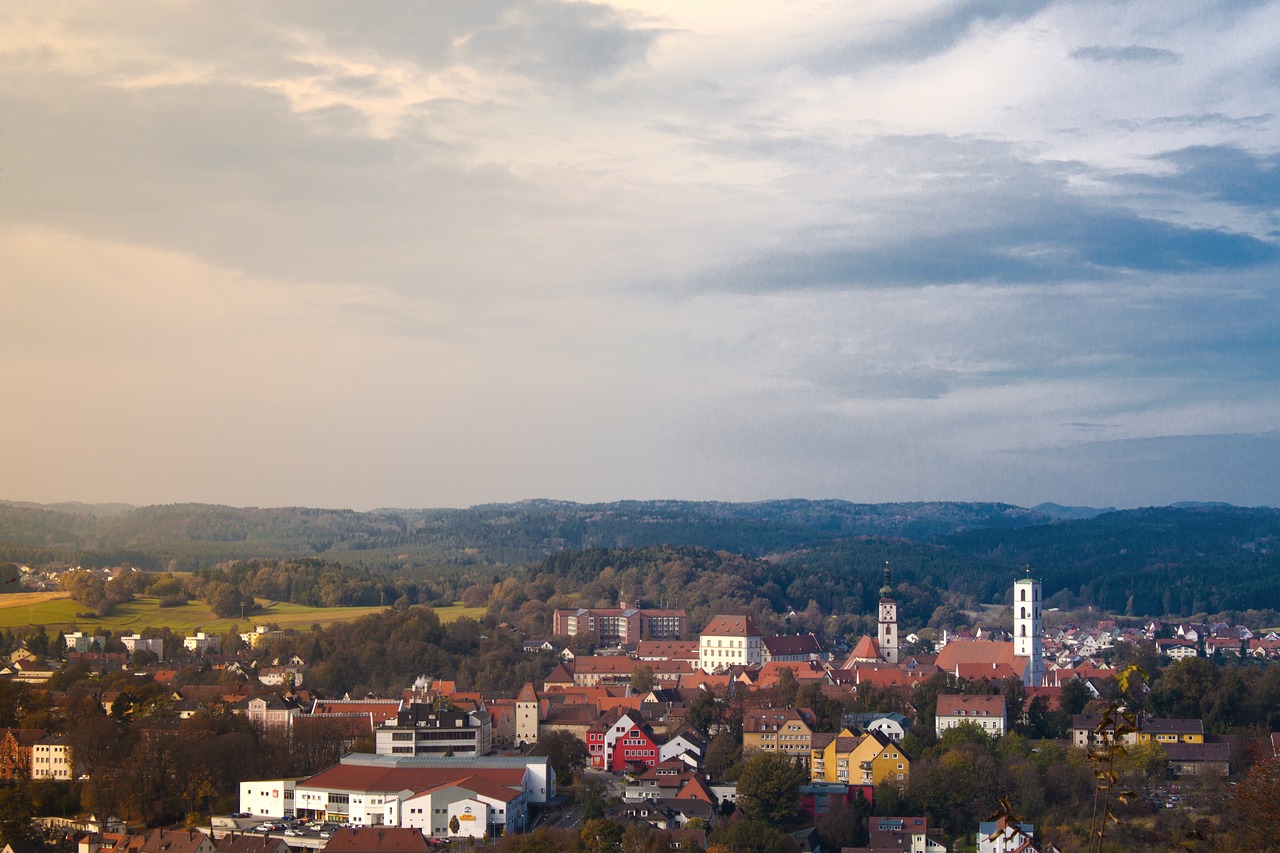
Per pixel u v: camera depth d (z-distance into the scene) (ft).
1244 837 491.72
